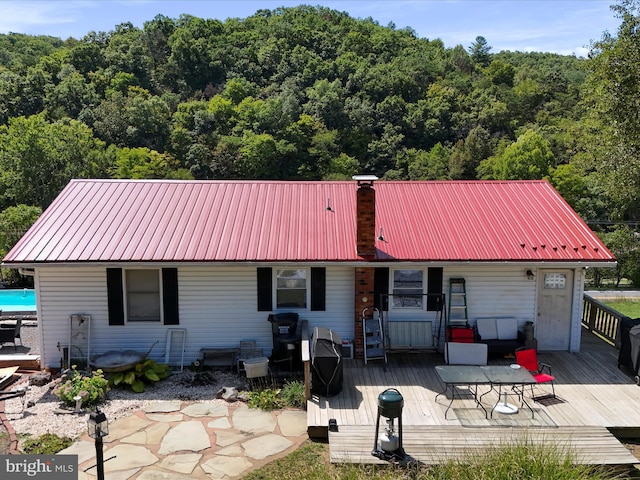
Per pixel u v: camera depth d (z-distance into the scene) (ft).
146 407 34.63
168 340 41.11
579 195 135.23
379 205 46.83
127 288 40.91
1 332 45.37
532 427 30.50
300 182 50.44
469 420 31.48
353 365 40.16
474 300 42.04
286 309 41.68
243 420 32.83
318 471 24.20
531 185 50.08
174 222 43.37
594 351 43.34
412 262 39.47
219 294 41.06
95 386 35.35
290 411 34.01
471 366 34.40
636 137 70.74
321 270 41.22
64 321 40.93
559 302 42.45
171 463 27.96
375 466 26.48
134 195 46.88
